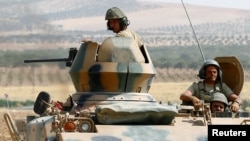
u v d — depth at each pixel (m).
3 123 47.47
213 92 24.19
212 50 150.12
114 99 22.39
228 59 25.25
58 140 19.80
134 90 22.73
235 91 25.25
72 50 25.25
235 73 25.27
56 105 22.73
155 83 102.44
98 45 22.83
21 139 23.80
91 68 22.55
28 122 22.47
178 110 22.66
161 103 22.95
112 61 22.52
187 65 108.38
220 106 23.73
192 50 151.25
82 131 19.97
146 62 23.00
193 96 24.02
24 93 72.06
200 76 24.48
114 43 22.70
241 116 23.88
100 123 20.69
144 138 20.00
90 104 22.36
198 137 20.33
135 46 22.89
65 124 19.86
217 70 24.36
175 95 84.56
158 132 20.33
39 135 20.94
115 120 20.55
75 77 23.03
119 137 19.88
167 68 108.25
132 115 20.52
